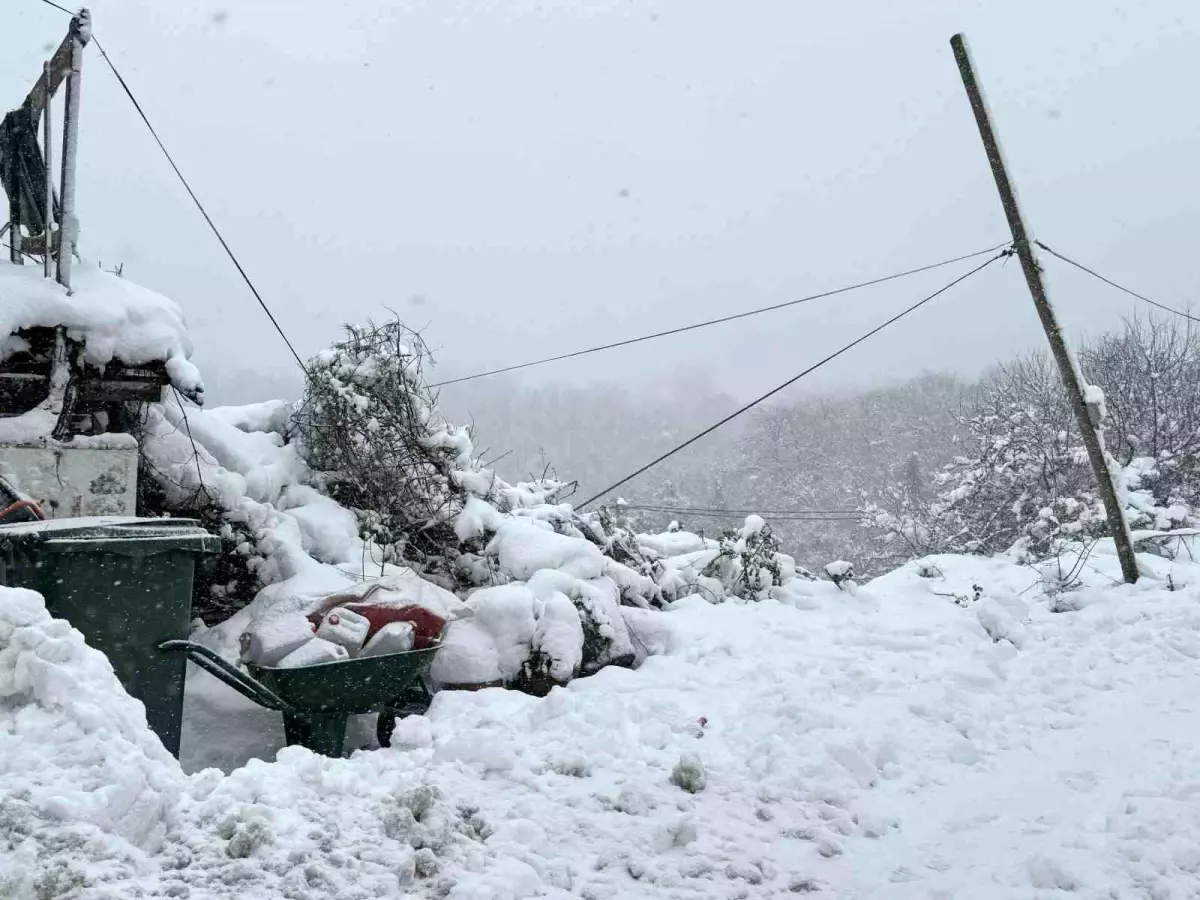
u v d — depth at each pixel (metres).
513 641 7.07
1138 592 10.70
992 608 8.78
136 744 3.75
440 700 6.17
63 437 7.32
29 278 7.43
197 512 8.18
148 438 8.07
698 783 4.97
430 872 3.66
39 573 4.88
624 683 6.93
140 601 5.08
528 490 11.72
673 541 13.11
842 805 4.93
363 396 9.68
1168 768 5.31
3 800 3.20
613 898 3.76
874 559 39.91
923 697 6.65
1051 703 6.85
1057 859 4.09
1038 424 27.22
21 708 3.68
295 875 3.43
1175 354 25.55
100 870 3.11
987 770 5.58
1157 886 3.89
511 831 4.18
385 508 9.61
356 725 6.69
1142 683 7.28
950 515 29.22
